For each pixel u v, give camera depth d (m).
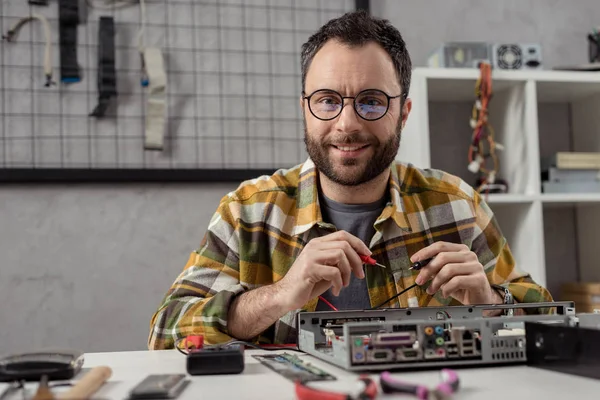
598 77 2.34
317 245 1.11
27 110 2.23
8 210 2.21
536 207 2.24
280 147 2.43
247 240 1.45
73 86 2.27
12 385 0.76
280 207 1.48
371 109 1.34
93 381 0.71
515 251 2.36
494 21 2.65
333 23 1.39
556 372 0.79
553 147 2.67
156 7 2.34
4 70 2.22
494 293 1.34
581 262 2.62
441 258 1.12
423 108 2.17
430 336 0.81
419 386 0.63
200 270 1.41
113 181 2.26
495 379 0.75
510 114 2.38
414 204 1.51
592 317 0.87
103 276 2.27
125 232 2.29
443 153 2.55
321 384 0.73
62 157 2.25
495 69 2.29
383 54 1.37
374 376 0.77
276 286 1.19
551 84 2.37
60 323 2.23
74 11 2.26
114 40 2.29
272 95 2.43
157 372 0.87
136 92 2.31
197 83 2.37
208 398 0.68
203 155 2.36
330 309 1.39
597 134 2.53
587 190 2.33
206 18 2.39
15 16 2.23
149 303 2.29
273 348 1.11
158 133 2.28
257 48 2.43
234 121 2.39
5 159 2.21
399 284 1.42
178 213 2.33
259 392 0.71
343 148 1.36
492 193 2.28
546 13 2.70
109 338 2.26
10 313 2.20
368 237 1.46
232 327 1.21
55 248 2.24
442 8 2.60
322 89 1.35
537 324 0.82
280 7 2.45
